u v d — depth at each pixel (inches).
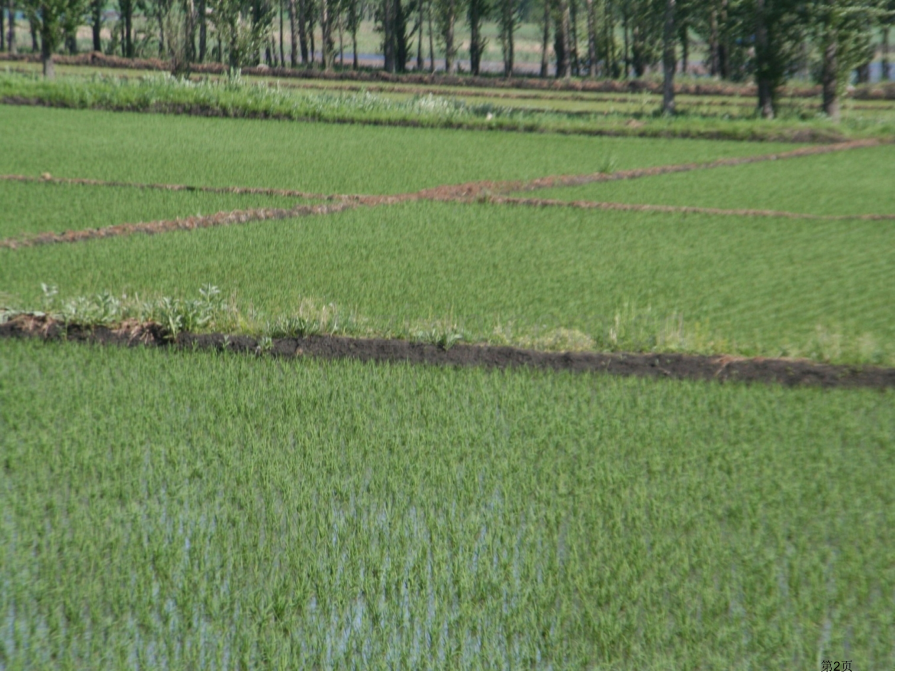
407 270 979.3
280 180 1419.8
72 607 433.7
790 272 1020.5
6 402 652.7
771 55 2516.0
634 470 567.5
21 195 1255.5
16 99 2076.8
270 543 487.5
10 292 858.8
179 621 430.0
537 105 2945.4
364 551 479.5
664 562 476.1
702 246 1130.0
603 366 740.7
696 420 645.3
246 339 775.7
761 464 581.0
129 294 866.1
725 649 415.2
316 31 6072.8
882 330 821.2
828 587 461.7
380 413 646.5
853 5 2402.8
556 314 848.9
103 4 3973.9
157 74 3189.0
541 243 1115.3
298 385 694.5
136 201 1250.6
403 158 1669.5
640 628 430.3
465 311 848.9
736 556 483.8
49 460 569.3
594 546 487.2
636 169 1646.2
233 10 3319.4
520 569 470.9
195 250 1034.7
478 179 1488.7
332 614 435.8
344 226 1168.2
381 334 788.0
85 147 1622.8
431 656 408.8
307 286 912.3
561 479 556.1
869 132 2177.7
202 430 617.9
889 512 525.0
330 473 560.4
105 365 725.3
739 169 1722.4
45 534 493.7
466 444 596.4
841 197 1462.8
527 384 703.1
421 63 4266.7
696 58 5477.4
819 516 522.6
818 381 719.1
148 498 530.9
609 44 4023.1
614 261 1045.2
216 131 1882.4
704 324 826.2
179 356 748.0
